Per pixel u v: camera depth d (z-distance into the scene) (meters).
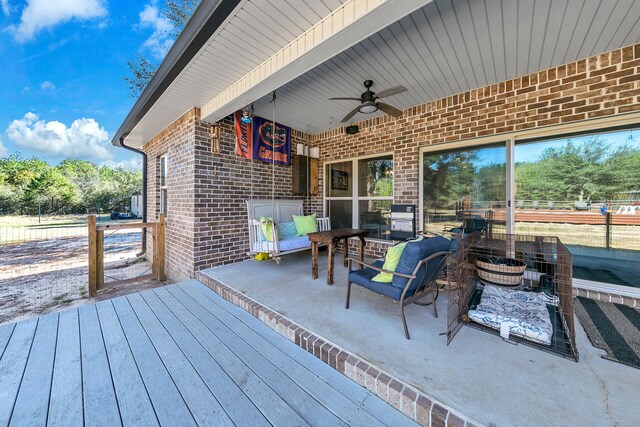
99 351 2.19
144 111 4.34
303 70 2.73
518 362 1.83
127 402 1.65
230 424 1.48
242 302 2.97
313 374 1.89
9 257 7.55
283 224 4.95
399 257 2.41
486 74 3.30
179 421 1.51
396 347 2.02
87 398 1.68
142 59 12.35
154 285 4.75
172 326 2.60
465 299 2.51
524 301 2.58
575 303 2.83
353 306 2.78
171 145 4.95
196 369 1.95
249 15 2.18
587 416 1.38
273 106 4.38
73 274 5.71
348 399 1.66
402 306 2.18
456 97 3.88
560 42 2.62
